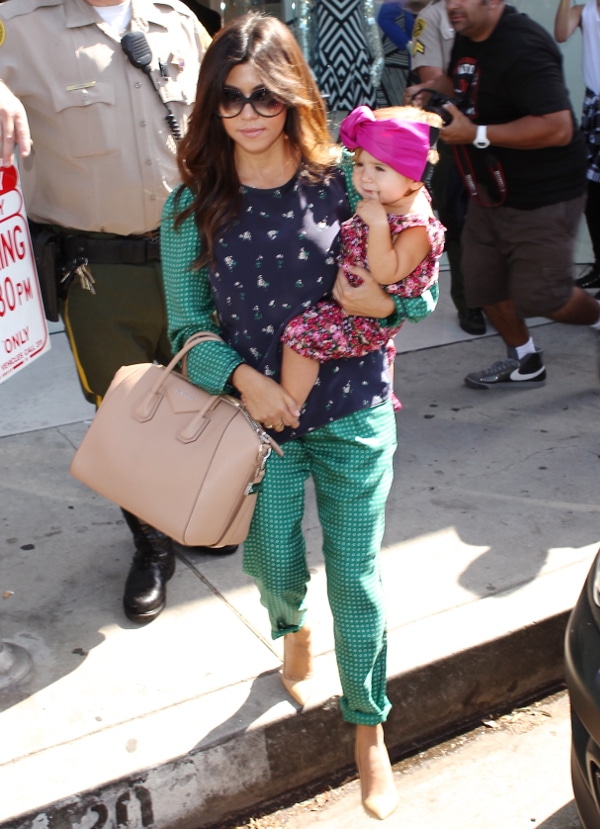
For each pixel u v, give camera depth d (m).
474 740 2.95
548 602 3.09
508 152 4.12
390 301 2.16
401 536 3.46
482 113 4.17
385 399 2.35
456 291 5.30
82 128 2.68
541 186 4.14
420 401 4.57
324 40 5.10
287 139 2.19
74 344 2.99
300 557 2.38
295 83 2.08
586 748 2.17
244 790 2.62
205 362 2.25
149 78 2.72
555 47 4.03
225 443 2.21
